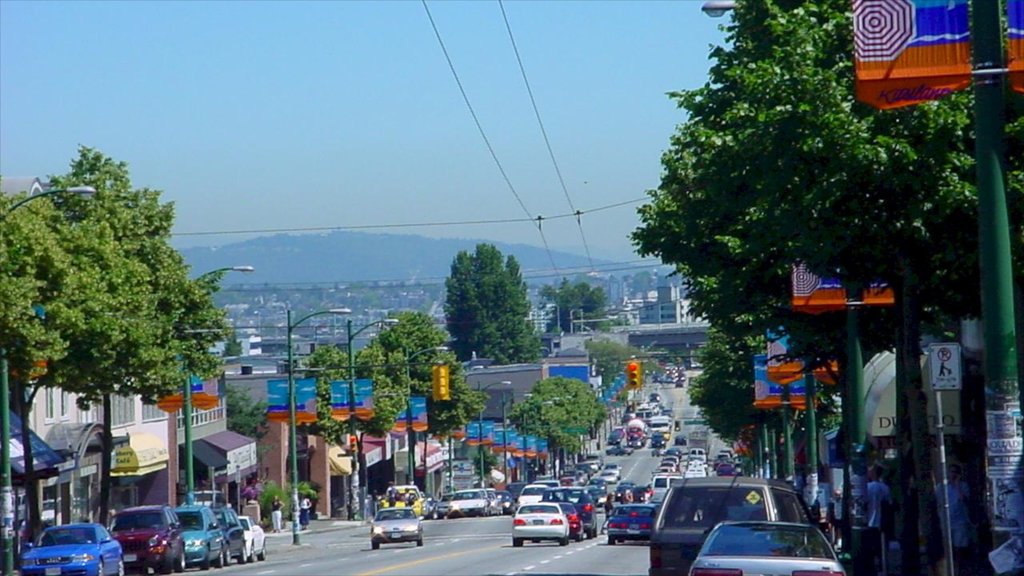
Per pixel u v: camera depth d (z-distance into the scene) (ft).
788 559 59.41
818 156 72.95
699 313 123.65
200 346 181.98
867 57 50.67
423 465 410.93
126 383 159.63
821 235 75.41
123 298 147.95
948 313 83.71
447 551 181.68
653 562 82.53
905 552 91.25
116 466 240.94
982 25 50.34
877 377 130.52
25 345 129.80
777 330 116.06
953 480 92.94
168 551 148.66
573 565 140.15
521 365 642.22
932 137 70.59
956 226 74.90
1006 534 50.49
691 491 84.33
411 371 379.35
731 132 83.35
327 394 337.11
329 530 294.46
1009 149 72.38
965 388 95.61
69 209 165.99
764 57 89.71
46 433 211.61
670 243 113.80
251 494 316.81
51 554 131.13
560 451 636.07
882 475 123.75
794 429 232.73
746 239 97.35
